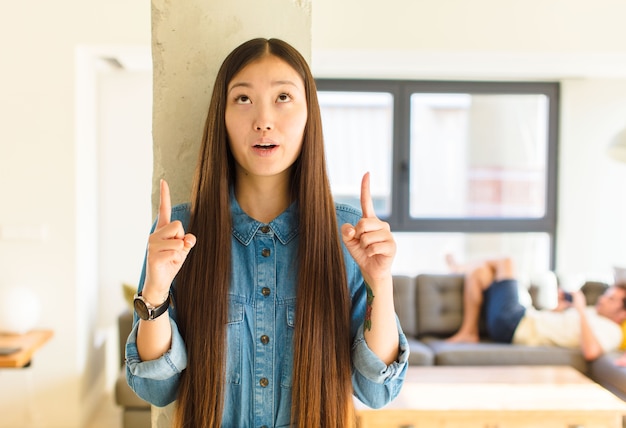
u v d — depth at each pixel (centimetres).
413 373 315
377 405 111
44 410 348
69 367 347
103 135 431
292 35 131
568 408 263
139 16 333
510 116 501
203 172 109
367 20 355
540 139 503
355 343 107
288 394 108
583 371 361
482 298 402
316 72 470
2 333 328
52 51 333
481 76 484
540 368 327
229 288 108
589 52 363
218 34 130
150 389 108
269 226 110
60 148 337
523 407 264
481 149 502
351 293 112
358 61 412
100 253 436
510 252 508
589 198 493
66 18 332
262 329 108
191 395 106
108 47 338
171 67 130
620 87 487
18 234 338
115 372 441
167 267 95
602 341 361
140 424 328
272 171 104
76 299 344
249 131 103
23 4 331
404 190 491
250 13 130
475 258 508
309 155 108
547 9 360
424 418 259
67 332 345
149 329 100
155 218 132
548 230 502
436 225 495
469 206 504
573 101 488
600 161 491
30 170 337
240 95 104
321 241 108
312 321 106
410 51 361
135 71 430
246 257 109
